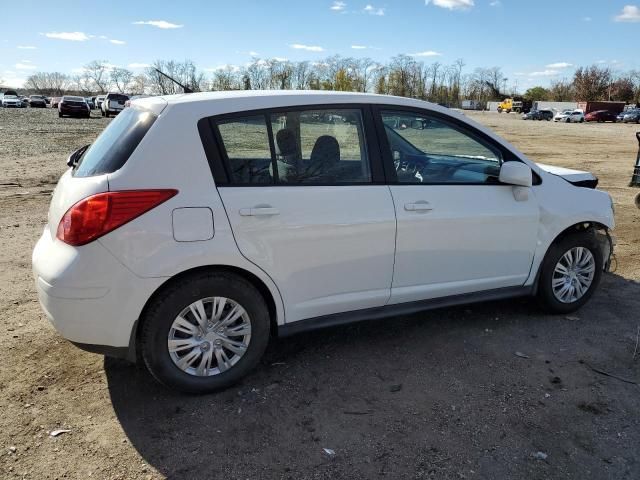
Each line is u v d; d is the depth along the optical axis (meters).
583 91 100.00
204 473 2.55
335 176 3.35
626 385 3.34
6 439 2.75
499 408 3.08
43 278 2.88
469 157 3.85
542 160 16.67
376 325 4.15
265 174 3.16
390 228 3.45
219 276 3.05
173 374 3.05
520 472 2.57
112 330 2.89
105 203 2.79
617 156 18.14
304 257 3.25
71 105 39.59
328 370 3.48
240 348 3.22
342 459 2.65
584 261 4.35
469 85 102.75
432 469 2.59
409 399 3.16
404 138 3.62
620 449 2.74
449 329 4.09
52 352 3.62
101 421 2.92
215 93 3.27
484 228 3.80
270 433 2.84
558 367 3.54
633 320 4.30
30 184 10.27
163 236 2.86
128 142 3.01
